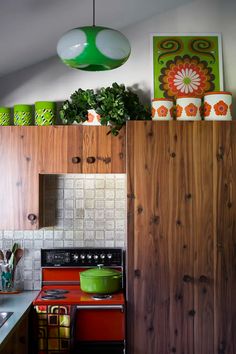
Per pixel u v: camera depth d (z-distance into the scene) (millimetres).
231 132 3314
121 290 3596
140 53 3768
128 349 3287
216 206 3303
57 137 3488
